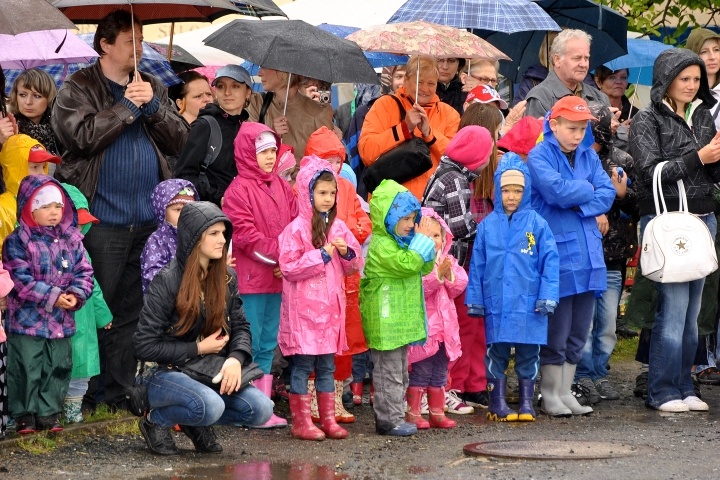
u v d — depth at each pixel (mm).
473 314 10281
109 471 7965
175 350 8242
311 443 9195
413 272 9359
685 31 18594
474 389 11047
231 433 9516
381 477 7871
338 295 9422
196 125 10180
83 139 9578
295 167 11391
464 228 10555
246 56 10188
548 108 11820
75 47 11273
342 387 10250
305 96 12062
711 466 8133
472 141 10539
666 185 10750
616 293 11578
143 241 10062
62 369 9047
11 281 8594
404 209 9422
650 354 10930
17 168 9383
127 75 10070
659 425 10031
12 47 10938
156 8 11172
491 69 13477
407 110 11680
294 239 9328
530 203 10398
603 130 11062
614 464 8195
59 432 9062
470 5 12625
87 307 9406
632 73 17688
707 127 11125
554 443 9062
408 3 12953
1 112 9555
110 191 9836
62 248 9102
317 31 10570
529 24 12555
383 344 9438
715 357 12461
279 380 11031
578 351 10703
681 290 10711
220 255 8234
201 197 10102
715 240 11859
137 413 8336
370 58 14430
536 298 10164
